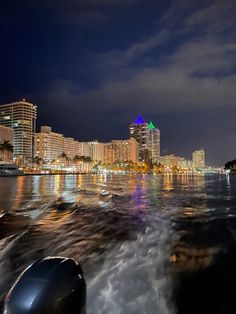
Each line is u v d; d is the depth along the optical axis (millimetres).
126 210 15406
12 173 126938
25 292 1509
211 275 4672
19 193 31078
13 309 1454
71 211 14922
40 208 16641
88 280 4406
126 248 6652
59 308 1520
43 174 163625
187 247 6664
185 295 3846
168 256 5879
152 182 67188
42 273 1643
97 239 7840
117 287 4098
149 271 4867
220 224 10359
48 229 9617
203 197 25578
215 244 6914
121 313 3268
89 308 3387
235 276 4621
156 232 8781
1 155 157750
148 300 3650
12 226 10211
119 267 5129
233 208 16625
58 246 7074
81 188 41156
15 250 6688
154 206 17703
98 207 17031
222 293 3969
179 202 20594
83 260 5711
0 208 16672
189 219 11852
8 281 4566
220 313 3434
